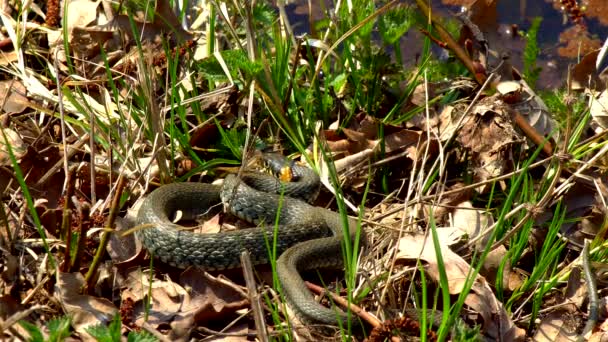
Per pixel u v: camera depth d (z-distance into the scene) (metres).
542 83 15.03
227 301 9.73
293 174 12.28
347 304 9.22
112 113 12.48
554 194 11.72
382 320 9.47
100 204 10.66
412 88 13.41
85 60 13.49
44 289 9.32
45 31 13.91
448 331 8.99
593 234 11.59
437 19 14.02
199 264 10.45
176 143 12.41
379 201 12.37
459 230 11.09
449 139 12.07
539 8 16.84
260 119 13.11
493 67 13.77
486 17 14.16
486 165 12.15
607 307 10.21
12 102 12.41
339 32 13.52
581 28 13.99
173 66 12.73
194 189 11.58
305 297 9.52
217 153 12.66
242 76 12.98
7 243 9.86
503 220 10.62
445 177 12.06
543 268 10.54
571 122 13.08
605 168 12.33
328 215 11.50
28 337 8.32
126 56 13.30
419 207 11.58
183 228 10.55
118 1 14.51
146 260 10.49
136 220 10.71
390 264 10.45
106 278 9.74
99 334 8.01
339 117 13.19
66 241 9.27
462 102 13.32
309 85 13.70
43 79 13.18
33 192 10.87
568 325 9.97
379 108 13.48
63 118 10.48
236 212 11.62
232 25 13.99
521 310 10.38
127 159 11.20
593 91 13.15
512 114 12.41
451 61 14.22
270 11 14.18
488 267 10.63
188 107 12.98
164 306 9.57
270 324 9.59
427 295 10.17
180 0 14.78
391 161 12.62
